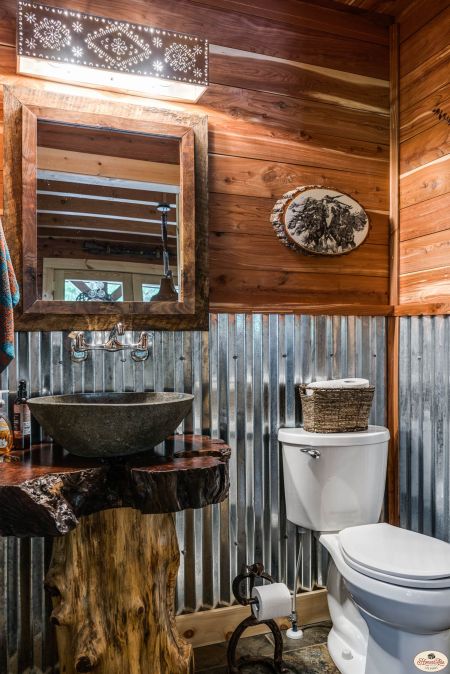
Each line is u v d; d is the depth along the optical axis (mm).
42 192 1809
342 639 1854
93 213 1872
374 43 2369
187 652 1562
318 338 2213
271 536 2102
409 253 2287
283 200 2139
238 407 2064
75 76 1860
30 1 1761
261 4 2166
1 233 1337
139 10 1968
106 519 1497
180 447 1643
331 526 1938
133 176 1930
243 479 2062
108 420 1332
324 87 2266
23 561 1722
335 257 2266
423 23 2221
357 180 2322
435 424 2084
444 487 2029
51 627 1756
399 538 1748
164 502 1323
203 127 2014
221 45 2094
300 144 2215
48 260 1804
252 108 2135
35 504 1186
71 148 1854
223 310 2049
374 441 1966
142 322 1914
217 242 2064
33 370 1785
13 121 1764
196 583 1974
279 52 2191
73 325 1825
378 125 2367
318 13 2266
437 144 2135
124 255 1902
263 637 2027
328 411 1987
